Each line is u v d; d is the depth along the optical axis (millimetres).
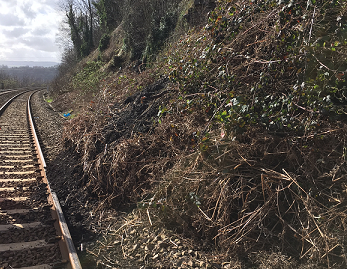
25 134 9852
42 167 6238
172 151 4797
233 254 3203
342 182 3141
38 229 3830
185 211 3723
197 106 4832
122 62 17422
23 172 5941
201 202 3609
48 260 3209
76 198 4773
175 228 3703
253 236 3295
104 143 5684
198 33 6777
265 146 3566
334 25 3555
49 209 4406
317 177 3260
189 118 4914
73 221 4102
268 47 4133
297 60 3570
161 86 6848
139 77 9164
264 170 3416
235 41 4742
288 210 3275
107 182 4832
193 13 10625
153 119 5738
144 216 4031
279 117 3457
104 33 27500
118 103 7703
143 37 15961
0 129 10461
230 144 3727
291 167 3461
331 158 3256
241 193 3416
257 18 4582
